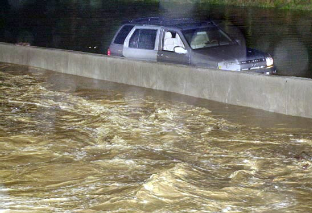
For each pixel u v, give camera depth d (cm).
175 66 1706
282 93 1433
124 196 909
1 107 1557
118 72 1895
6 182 989
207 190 941
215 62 1744
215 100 1597
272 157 1113
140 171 1039
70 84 1884
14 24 4125
